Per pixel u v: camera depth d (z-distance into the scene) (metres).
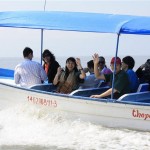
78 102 23.14
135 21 23.14
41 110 24.23
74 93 23.62
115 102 22.38
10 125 23.89
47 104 24.00
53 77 26.14
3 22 25.50
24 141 21.69
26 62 25.48
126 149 20.58
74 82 24.53
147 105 21.98
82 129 22.98
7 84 24.98
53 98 23.73
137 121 22.39
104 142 21.42
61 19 24.39
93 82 24.83
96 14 25.20
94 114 23.03
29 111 24.61
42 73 25.61
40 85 25.14
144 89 23.89
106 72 25.41
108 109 22.69
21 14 26.50
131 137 21.91
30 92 24.33
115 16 24.64
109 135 22.19
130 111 22.36
